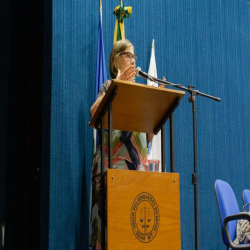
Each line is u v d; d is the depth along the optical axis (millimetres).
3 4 4113
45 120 3908
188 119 5434
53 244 3709
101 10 4359
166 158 5055
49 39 4012
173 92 2861
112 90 2668
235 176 5914
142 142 3402
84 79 4215
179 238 2854
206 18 5816
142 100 2848
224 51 5988
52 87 3908
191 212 5293
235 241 3828
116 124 3100
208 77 5742
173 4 5434
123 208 2650
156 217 2773
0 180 3926
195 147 3730
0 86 4043
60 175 3852
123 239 2623
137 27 4980
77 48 4188
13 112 4039
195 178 3713
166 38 5293
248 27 6320
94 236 3225
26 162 3992
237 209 4121
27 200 3932
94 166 3350
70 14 4164
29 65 4129
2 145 3980
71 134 4000
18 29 4133
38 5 4172
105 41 4555
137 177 2729
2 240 3820
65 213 3840
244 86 6199
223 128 5855
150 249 2719
